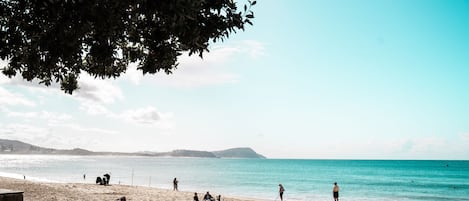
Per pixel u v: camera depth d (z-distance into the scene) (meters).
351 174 126.25
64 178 80.62
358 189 71.25
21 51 5.16
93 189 37.47
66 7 4.32
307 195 57.91
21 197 7.36
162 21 4.61
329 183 85.50
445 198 55.50
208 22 4.66
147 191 40.62
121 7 4.50
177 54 5.20
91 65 6.28
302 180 94.69
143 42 5.42
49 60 5.12
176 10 4.20
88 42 5.01
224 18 4.75
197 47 4.76
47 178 78.81
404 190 69.50
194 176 107.00
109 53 5.09
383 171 149.12
